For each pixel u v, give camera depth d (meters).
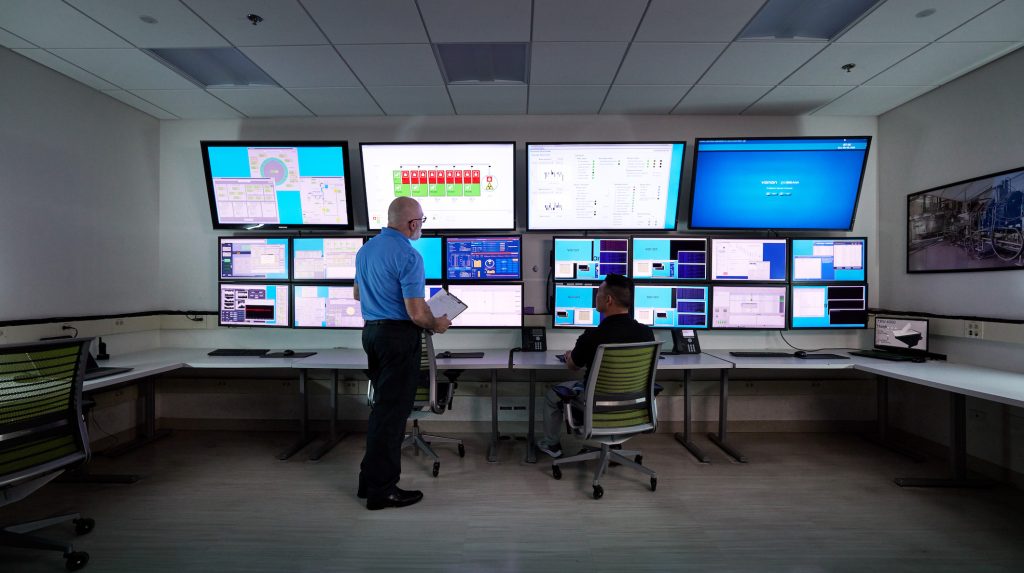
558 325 3.37
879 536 2.09
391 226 2.37
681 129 3.59
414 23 2.34
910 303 3.30
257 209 3.40
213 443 3.33
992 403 2.74
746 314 3.36
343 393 3.59
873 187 3.61
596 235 3.50
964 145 2.91
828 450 3.19
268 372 3.64
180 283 3.63
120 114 3.29
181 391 3.63
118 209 3.27
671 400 3.57
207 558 1.90
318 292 3.37
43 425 1.80
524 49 2.65
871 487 2.61
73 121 2.94
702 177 3.35
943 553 1.96
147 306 3.52
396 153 3.36
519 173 3.58
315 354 3.27
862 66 2.79
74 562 1.82
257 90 3.12
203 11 2.21
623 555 1.93
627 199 3.37
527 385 3.56
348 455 3.11
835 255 3.35
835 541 2.05
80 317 2.95
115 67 2.79
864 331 3.57
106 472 2.80
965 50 2.59
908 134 3.32
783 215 3.38
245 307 3.40
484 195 3.38
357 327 3.36
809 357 3.15
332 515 2.27
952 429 2.64
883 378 3.27
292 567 1.84
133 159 3.39
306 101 3.31
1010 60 2.63
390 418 2.29
